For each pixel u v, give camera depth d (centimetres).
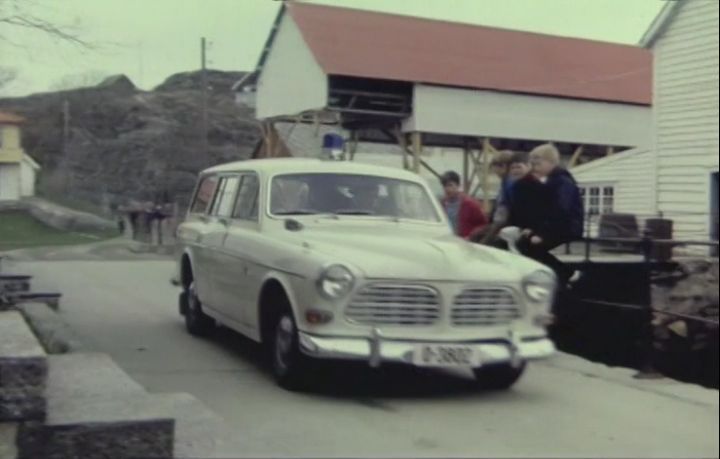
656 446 443
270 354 631
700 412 495
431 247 583
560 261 688
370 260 545
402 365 569
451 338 540
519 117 1202
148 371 645
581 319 672
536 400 560
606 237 662
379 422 503
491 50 1322
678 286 509
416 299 539
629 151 869
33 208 1038
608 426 489
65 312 984
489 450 443
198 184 875
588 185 900
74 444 396
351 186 698
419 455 433
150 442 406
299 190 684
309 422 500
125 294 1191
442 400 563
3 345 460
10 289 1041
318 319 538
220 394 570
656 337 564
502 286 553
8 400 416
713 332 507
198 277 791
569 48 1045
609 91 932
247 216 699
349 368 620
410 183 721
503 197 715
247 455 427
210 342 786
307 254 562
